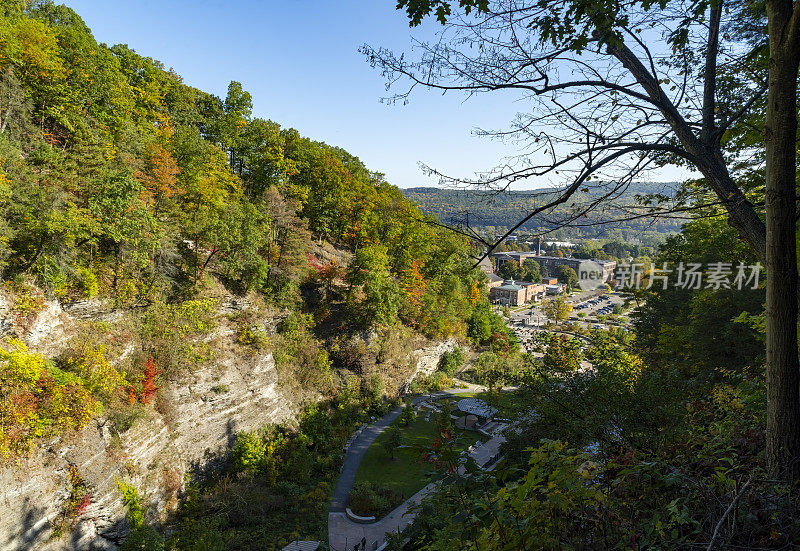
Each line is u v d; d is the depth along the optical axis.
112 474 24.45
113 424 25.70
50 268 26.06
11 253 24.91
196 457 31.80
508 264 156.12
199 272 37.66
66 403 23.03
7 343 23.11
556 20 4.80
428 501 4.71
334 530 28.50
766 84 5.09
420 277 59.75
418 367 57.16
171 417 30.36
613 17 4.55
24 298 24.69
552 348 11.66
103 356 27.52
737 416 7.13
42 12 42.91
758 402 7.05
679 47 5.54
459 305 68.94
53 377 23.34
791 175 4.46
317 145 67.12
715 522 3.68
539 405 10.10
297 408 41.12
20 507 20.38
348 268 50.22
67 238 26.02
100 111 36.62
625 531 3.97
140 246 30.81
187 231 36.09
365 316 49.50
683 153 4.95
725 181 5.04
